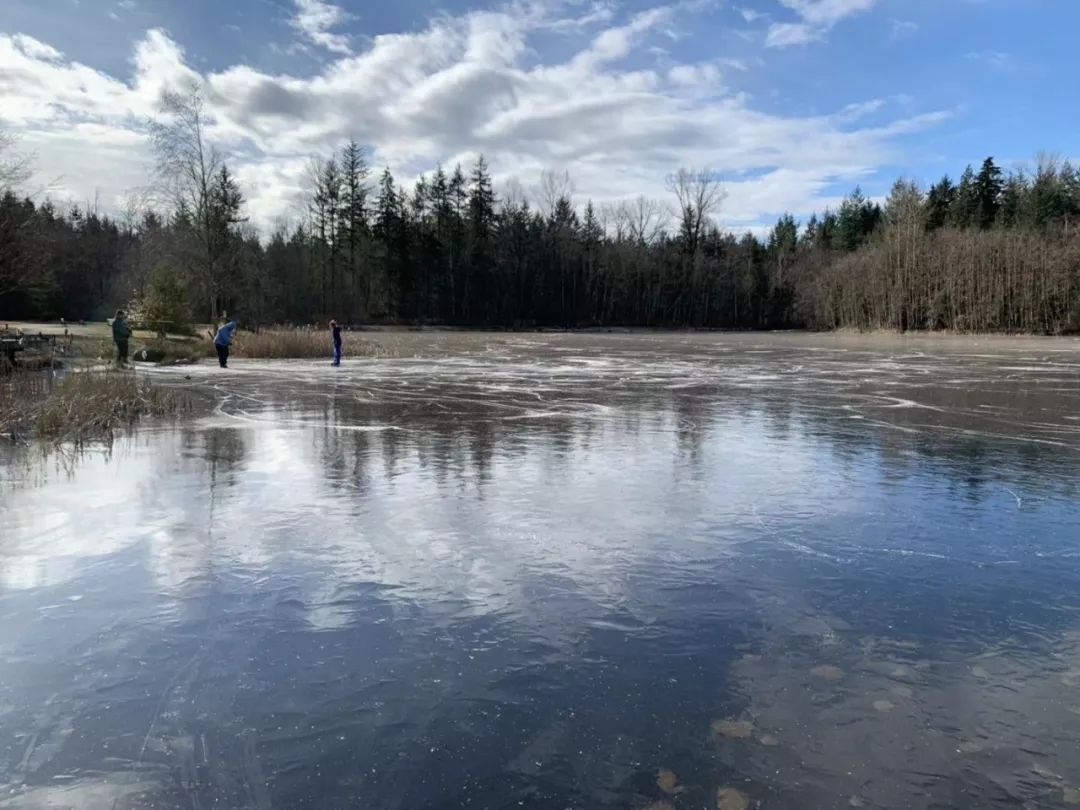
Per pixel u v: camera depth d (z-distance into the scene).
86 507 7.09
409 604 4.79
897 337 57.28
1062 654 4.14
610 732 3.35
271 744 3.27
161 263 34.03
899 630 4.44
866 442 10.62
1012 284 56.97
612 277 81.50
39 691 3.73
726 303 81.69
